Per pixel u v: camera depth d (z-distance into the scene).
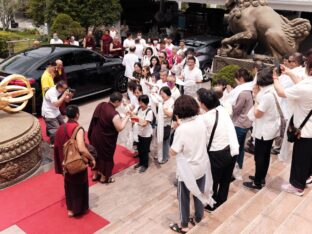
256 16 10.09
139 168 6.18
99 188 5.52
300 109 3.84
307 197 4.04
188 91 7.64
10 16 27.03
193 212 4.59
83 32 14.78
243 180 5.33
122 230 4.30
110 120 5.23
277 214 3.78
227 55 10.78
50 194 5.25
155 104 5.79
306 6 13.32
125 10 23.05
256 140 4.69
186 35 20.70
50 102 6.45
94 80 9.82
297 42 9.80
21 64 8.36
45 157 6.46
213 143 4.04
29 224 4.54
